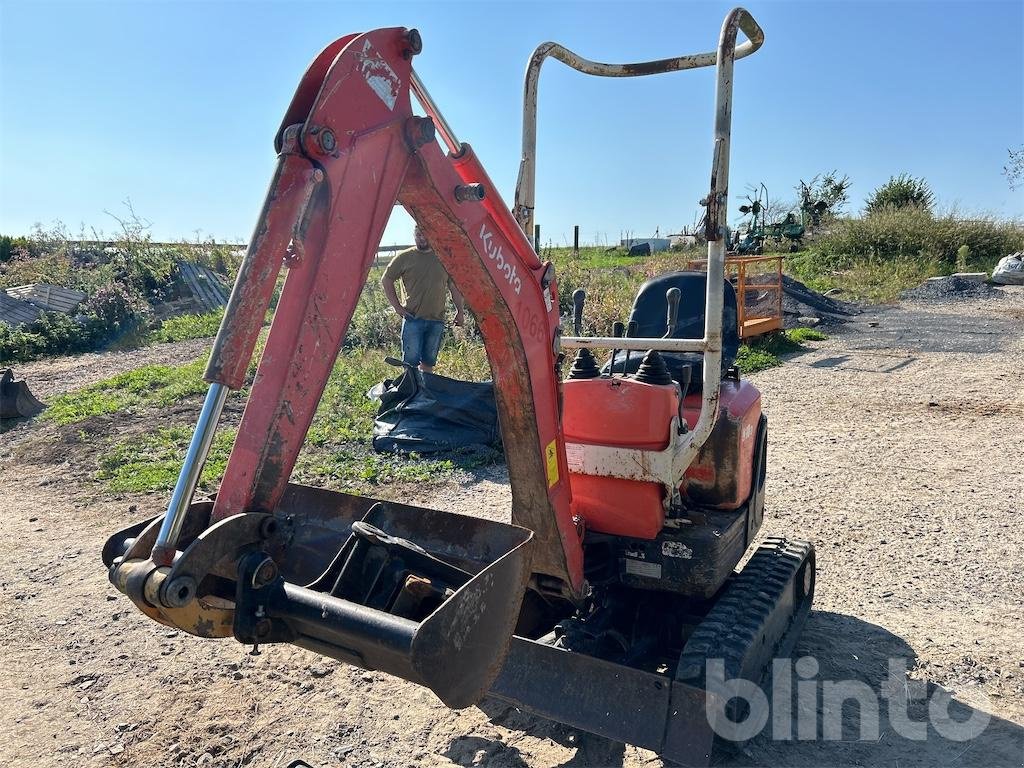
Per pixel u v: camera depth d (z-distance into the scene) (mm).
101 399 9961
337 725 3477
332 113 2141
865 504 5969
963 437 7594
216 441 7887
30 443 8336
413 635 1986
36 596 4844
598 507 3324
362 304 13484
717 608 3268
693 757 2770
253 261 2061
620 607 3516
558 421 3057
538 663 3119
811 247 26000
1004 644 3973
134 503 6465
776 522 5676
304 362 2150
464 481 6727
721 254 3064
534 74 3523
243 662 4035
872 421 8344
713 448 3486
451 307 11820
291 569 3029
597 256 28781
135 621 4512
